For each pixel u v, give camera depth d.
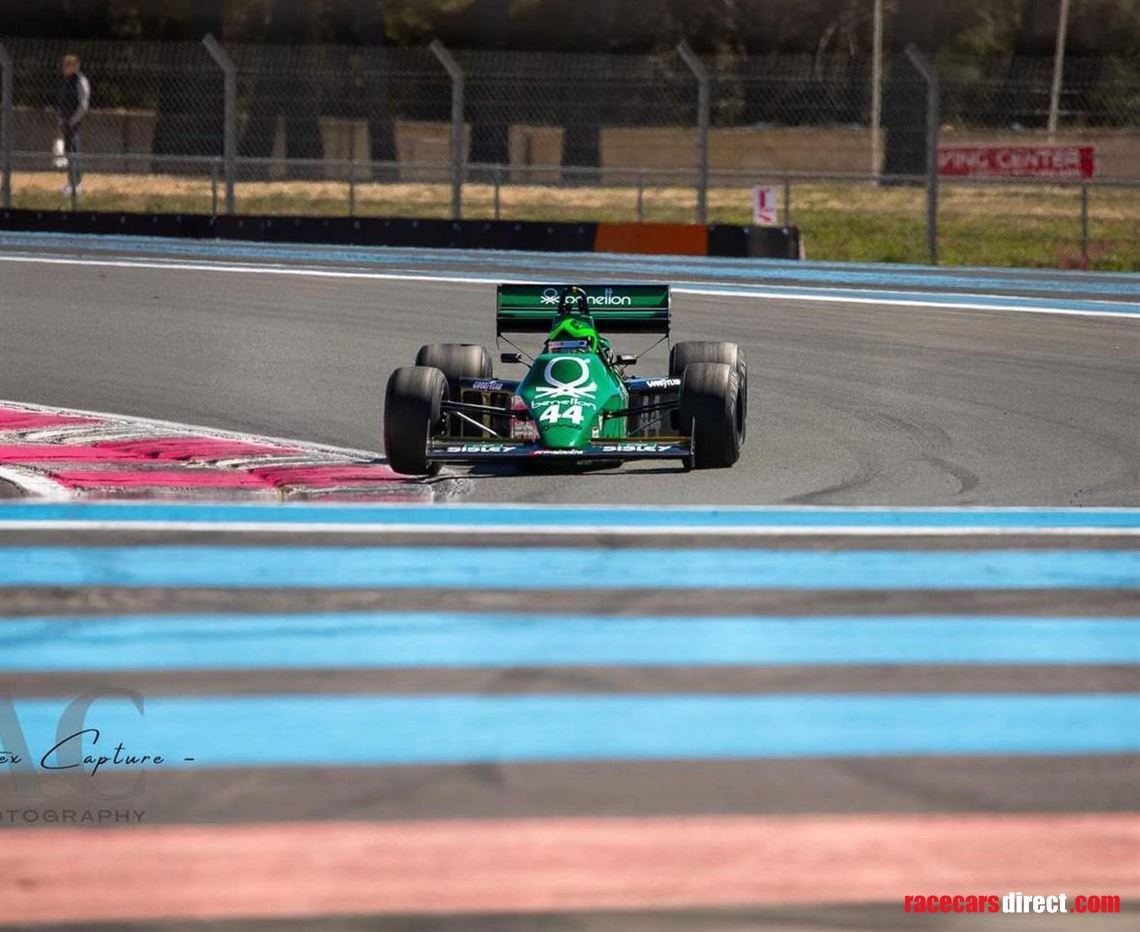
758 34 178.75
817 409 38.81
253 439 34.19
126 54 129.00
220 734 15.69
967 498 28.62
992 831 13.52
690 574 22.23
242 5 161.88
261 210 109.50
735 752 15.34
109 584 21.30
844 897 12.27
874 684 17.45
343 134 139.38
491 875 12.57
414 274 67.94
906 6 174.50
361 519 25.67
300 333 50.88
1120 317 57.31
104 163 126.00
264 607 20.27
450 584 21.55
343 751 15.25
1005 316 57.31
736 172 82.06
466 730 15.84
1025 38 173.25
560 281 66.19
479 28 157.38
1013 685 17.48
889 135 120.38
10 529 24.48
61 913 11.89
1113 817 13.85
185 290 61.03
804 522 25.88
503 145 124.19
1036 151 85.56
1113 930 11.79
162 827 13.48
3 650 18.33
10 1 165.12
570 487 29.20
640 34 176.12
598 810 13.88
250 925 11.71
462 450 28.66
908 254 88.06
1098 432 36.12
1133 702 16.97
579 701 16.73
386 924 11.74
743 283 66.88
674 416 33.25
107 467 30.09
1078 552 24.00
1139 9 173.62
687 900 12.18
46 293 59.19
